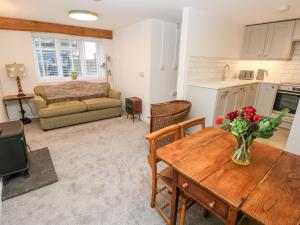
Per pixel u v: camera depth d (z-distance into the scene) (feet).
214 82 11.49
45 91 12.57
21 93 12.55
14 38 12.23
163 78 13.48
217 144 4.82
